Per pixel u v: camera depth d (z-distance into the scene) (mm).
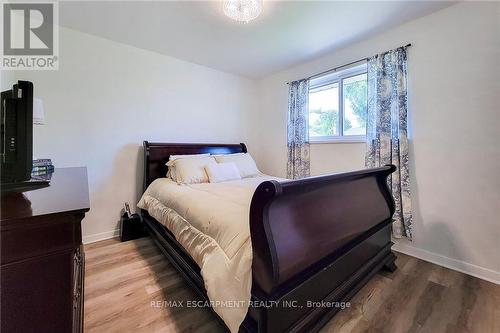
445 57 1951
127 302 1510
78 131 2363
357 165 2631
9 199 826
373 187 1844
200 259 1315
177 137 3080
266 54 2861
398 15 2033
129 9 1943
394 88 2217
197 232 1455
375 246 1733
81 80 2357
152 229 2297
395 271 1901
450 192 1959
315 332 1181
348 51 2643
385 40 2314
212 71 3385
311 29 2258
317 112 3154
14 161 960
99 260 2074
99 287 1669
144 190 2738
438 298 1561
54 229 682
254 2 1658
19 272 631
